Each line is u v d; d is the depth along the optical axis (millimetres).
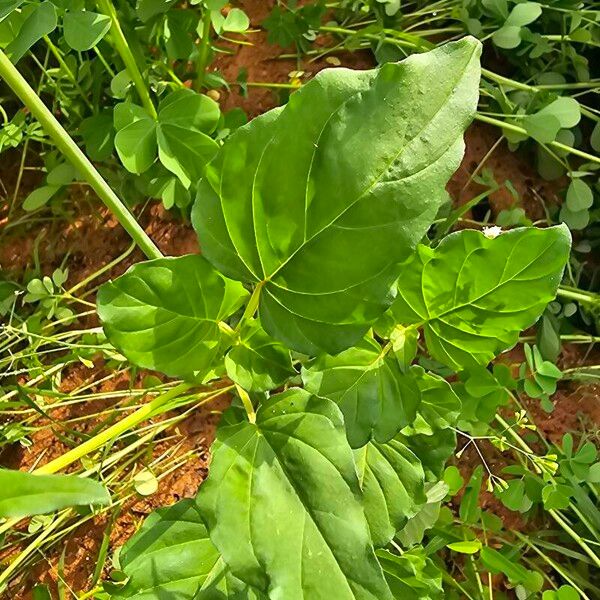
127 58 256
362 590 146
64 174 288
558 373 270
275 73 327
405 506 200
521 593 276
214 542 152
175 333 171
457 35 333
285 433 163
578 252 325
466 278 183
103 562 265
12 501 118
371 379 194
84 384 301
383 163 145
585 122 336
